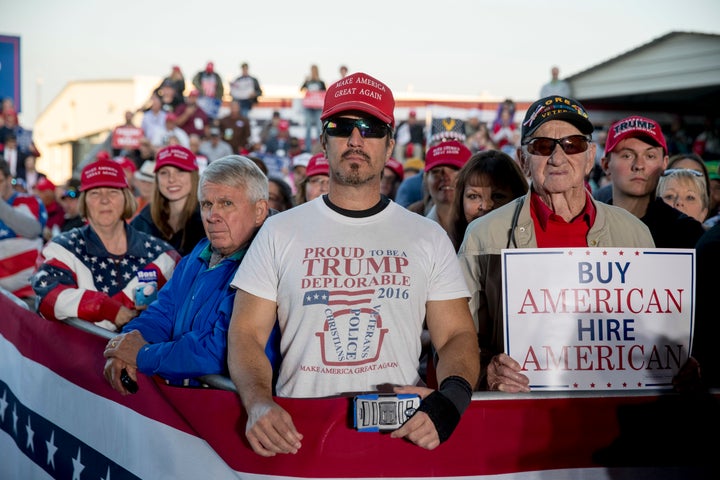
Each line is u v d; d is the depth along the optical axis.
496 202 3.44
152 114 16.70
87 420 3.04
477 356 2.33
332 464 2.18
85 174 3.84
